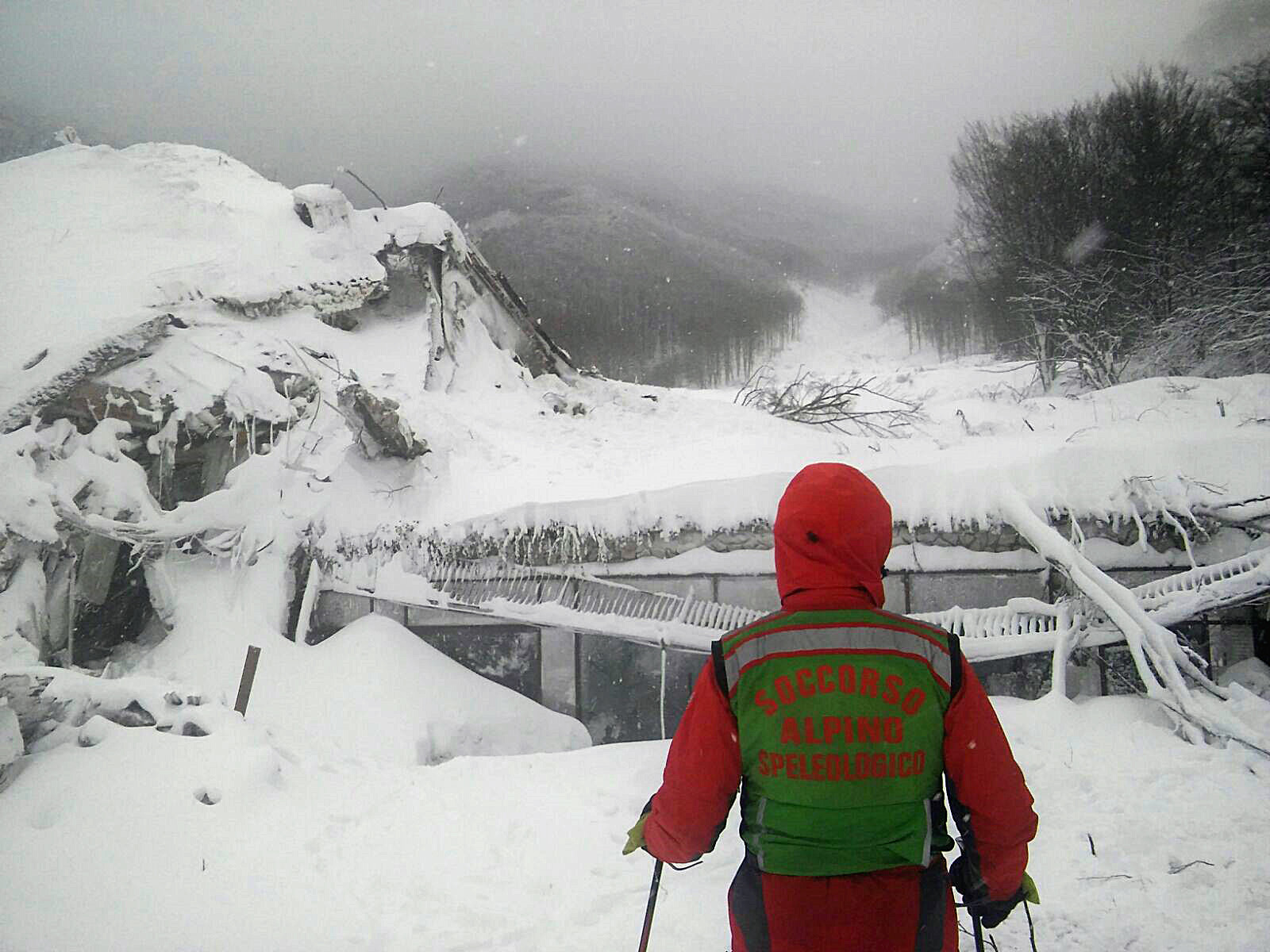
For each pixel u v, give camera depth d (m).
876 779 2.24
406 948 4.20
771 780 2.29
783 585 2.53
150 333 11.15
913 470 9.17
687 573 9.63
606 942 4.18
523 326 18.83
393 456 11.32
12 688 6.02
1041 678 8.81
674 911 4.44
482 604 9.99
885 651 2.32
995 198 32.22
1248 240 23.30
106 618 10.63
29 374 10.29
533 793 5.93
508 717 9.45
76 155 17.41
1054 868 4.80
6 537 8.97
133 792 5.50
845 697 2.28
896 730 2.26
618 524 9.70
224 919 4.45
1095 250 29.06
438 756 8.70
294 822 5.46
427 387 14.47
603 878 4.81
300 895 4.68
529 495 10.52
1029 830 2.31
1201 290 22.38
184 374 11.25
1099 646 8.40
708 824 2.36
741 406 16.98
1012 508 8.55
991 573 8.95
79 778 5.57
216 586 10.42
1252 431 9.18
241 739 6.20
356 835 5.37
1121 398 14.12
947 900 2.31
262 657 9.61
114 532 9.78
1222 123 28.59
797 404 16.36
